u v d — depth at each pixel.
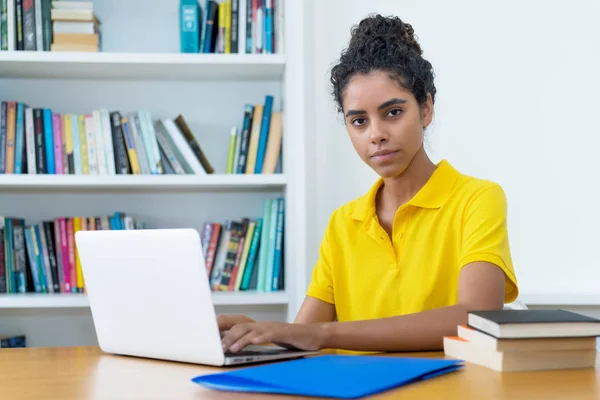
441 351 1.17
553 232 2.65
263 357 1.05
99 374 1.01
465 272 1.29
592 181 2.65
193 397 0.82
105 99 2.81
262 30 2.62
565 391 0.82
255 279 2.74
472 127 2.67
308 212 2.58
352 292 1.50
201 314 1.03
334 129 2.65
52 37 2.58
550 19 2.67
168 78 2.80
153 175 2.55
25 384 0.94
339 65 1.36
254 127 2.66
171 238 1.04
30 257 2.61
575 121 2.66
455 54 2.68
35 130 2.59
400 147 1.31
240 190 2.86
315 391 0.78
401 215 1.44
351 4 2.67
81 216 2.79
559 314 1.02
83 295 2.54
